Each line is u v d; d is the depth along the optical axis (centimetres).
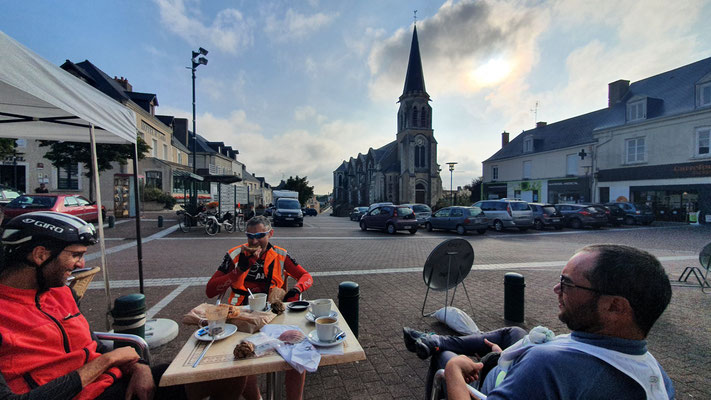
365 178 6775
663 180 2395
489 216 1930
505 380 127
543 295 592
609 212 2097
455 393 157
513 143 4112
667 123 2394
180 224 1561
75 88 302
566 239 1493
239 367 178
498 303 547
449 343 232
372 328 441
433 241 1412
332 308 270
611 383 111
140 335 311
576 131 3253
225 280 327
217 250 1048
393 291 618
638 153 2584
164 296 570
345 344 208
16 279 160
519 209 1825
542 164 3456
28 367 155
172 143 3666
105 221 1714
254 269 335
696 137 2247
